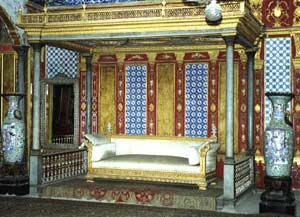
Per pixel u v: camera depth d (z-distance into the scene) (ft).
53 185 30.96
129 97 36.94
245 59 34.04
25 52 36.09
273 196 25.94
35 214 25.11
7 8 34.22
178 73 35.73
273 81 33.45
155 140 35.14
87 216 24.81
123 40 31.22
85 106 37.88
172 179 30.89
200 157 30.27
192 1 30.19
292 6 32.94
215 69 34.81
